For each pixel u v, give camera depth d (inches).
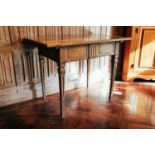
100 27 106.8
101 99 98.6
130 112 86.8
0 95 86.1
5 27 79.5
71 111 86.7
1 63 82.3
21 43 84.9
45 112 85.4
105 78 123.0
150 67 120.0
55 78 101.2
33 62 90.7
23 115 82.7
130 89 111.6
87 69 110.9
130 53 116.9
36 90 96.7
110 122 78.9
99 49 82.6
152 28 111.4
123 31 118.0
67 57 72.3
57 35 93.4
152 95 104.1
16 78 88.4
